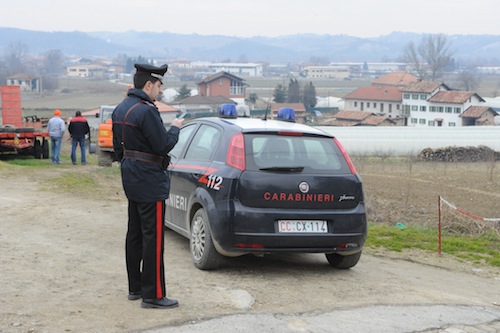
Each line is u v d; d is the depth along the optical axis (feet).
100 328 16.99
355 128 193.36
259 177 22.66
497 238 39.68
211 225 22.97
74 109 470.80
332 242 23.21
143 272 18.74
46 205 37.68
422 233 38.40
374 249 32.42
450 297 22.91
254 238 22.43
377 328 18.29
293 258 27.35
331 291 22.07
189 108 435.53
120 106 18.61
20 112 89.25
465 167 122.62
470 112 364.99
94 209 36.99
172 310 18.72
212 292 20.89
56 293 20.02
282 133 24.06
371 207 50.06
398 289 23.21
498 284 26.86
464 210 58.23
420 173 100.37
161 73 18.57
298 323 18.17
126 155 18.53
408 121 400.06
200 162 25.16
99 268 23.53
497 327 19.60
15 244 27.09
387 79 613.52
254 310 19.20
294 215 22.76
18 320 17.35
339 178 23.53
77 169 62.75
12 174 52.49
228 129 24.57
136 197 18.40
